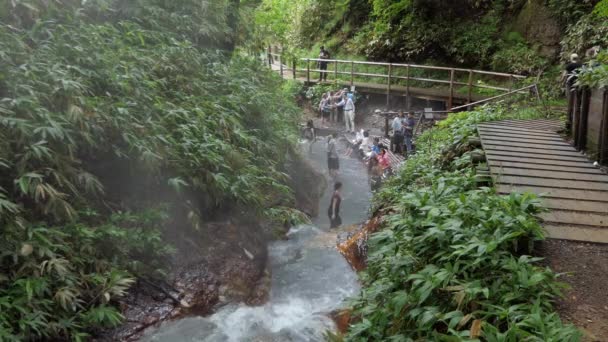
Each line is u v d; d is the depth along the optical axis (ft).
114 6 24.04
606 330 8.48
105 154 17.49
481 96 45.85
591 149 19.71
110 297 14.40
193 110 20.51
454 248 9.96
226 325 16.11
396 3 57.16
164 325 15.16
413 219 12.07
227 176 19.66
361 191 34.86
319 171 36.42
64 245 13.78
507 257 9.78
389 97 51.90
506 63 49.42
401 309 9.65
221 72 25.80
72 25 19.47
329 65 64.49
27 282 12.14
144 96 18.72
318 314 17.51
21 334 11.66
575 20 45.01
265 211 21.66
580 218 13.00
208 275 17.81
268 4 66.49
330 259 22.31
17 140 13.83
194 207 19.56
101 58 18.08
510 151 20.39
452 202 11.62
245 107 24.59
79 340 12.57
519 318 8.10
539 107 35.70
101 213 16.61
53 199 13.74
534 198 12.11
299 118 34.55
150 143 17.17
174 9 27.27
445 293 9.46
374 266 12.44
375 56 61.16
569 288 9.45
